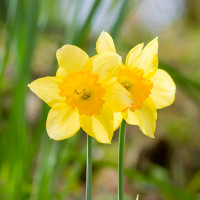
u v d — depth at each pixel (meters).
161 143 1.59
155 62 0.67
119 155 0.66
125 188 1.36
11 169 1.04
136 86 0.66
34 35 1.01
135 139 1.74
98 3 0.97
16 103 1.00
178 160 1.51
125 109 0.66
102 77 0.66
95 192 1.42
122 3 0.98
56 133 0.66
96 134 0.66
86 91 0.67
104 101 0.66
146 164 1.54
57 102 0.66
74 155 1.03
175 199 1.22
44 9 1.12
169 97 0.67
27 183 1.06
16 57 1.03
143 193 1.32
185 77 1.07
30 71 1.03
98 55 0.66
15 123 1.01
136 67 0.67
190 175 1.46
